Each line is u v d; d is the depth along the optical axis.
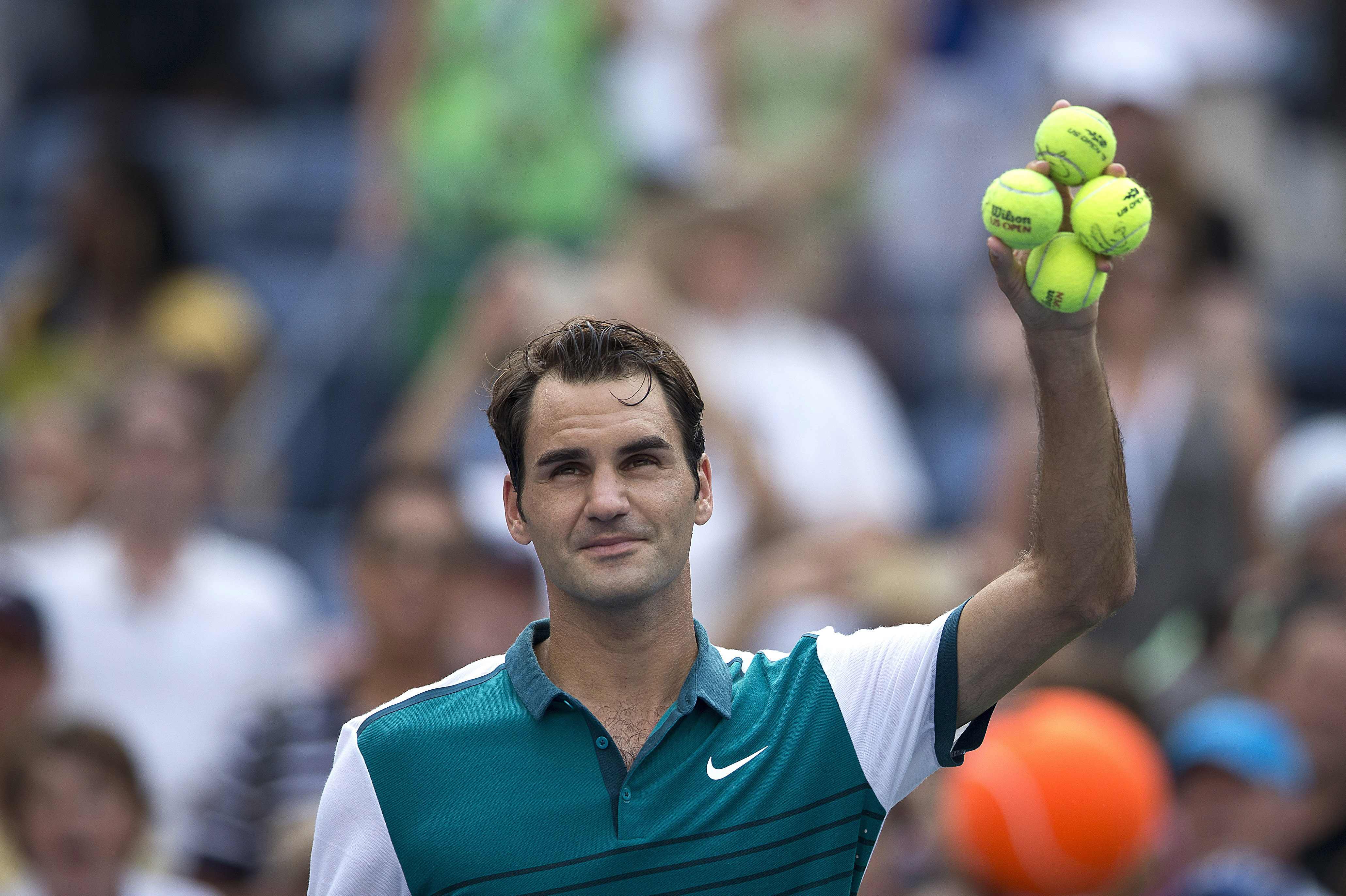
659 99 31.44
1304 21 40.81
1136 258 25.22
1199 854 18.64
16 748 20.38
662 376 10.66
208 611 24.11
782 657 11.32
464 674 11.29
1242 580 23.72
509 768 10.49
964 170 35.31
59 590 23.67
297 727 20.42
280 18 44.59
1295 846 19.41
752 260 26.83
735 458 24.59
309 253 39.34
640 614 10.61
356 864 10.52
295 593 25.86
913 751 10.81
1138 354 25.28
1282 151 39.06
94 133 38.81
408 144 31.84
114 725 19.98
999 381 26.97
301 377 32.44
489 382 11.30
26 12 45.22
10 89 44.44
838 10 31.22
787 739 10.69
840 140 31.09
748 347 26.55
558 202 30.73
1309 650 19.72
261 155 41.62
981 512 27.80
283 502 31.58
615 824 10.31
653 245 26.67
